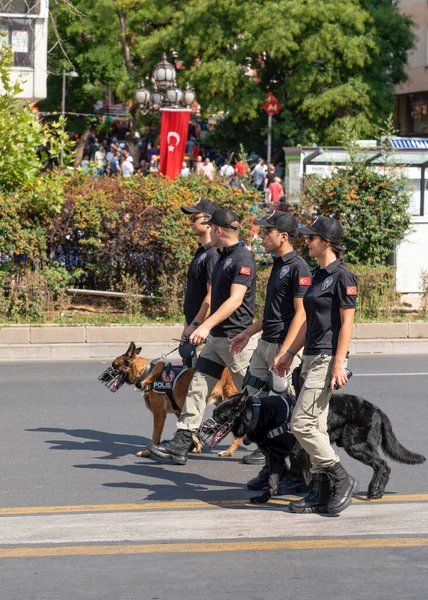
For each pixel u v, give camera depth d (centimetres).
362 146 2192
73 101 4831
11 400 1231
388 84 4316
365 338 1709
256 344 920
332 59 4138
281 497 807
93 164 1945
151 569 624
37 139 1866
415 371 1462
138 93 3262
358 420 774
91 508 771
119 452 975
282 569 624
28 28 2628
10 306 1747
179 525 719
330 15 4088
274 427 767
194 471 905
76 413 1157
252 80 4219
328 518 736
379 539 683
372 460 777
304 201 2006
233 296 872
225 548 665
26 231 1789
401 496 802
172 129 2611
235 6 4128
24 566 630
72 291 1841
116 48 4709
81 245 1872
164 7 4484
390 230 1956
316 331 733
